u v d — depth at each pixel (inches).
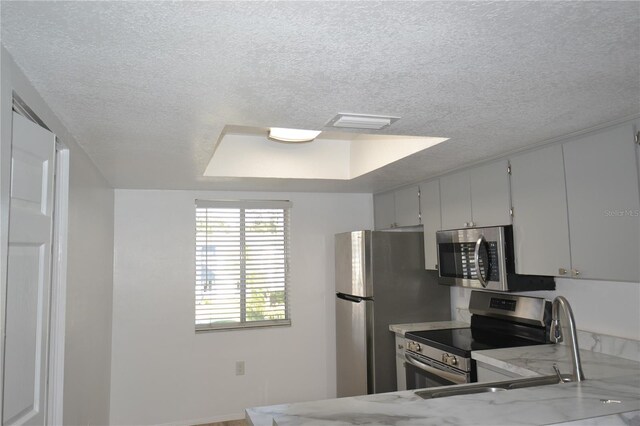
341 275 174.7
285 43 53.8
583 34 53.7
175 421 163.8
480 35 53.3
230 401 170.4
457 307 159.2
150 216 167.6
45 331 70.3
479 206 126.3
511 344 119.1
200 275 173.0
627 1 46.4
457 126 92.0
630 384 73.7
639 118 83.5
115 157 112.4
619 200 86.8
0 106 51.8
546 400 64.9
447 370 119.4
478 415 58.9
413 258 158.9
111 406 157.5
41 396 69.2
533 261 107.0
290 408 65.1
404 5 46.2
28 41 51.5
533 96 74.9
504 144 107.1
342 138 163.8
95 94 69.2
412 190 161.9
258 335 175.6
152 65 59.1
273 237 183.0
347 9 46.7
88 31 49.6
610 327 104.0
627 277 84.9
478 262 122.0
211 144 100.5
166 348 165.2
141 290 164.2
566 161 98.7
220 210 177.5
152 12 45.9
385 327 153.9
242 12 46.6
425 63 60.8
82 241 103.3
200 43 53.2
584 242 93.7
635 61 61.7
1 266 50.8
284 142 150.3
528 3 46.6
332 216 189.8
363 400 69.1
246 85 67.1
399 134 97.5
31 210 64.5
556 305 81.7
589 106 80.0
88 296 111.4
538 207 105.8
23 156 61.6
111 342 158.4
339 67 61.4
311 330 182.1
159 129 88.6
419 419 58.0
